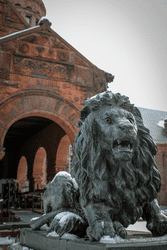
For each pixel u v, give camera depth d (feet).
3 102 24.97
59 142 38.04
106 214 4.16
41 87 26.89
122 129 3.84
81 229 4.51
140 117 4.68
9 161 62.85
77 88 28.81
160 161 69.41
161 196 67.36
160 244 3.52
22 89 26.07
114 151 3.91
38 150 47.73
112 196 4.31
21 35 26.89
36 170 48.08
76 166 4.75
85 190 4.48
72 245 3.86
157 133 75.31
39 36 27.84
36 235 4.96
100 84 30.40
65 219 4.41
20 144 60.64
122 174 4.25
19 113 25.63
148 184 4.45
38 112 26.48
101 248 3.38
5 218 23.91
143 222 16.44
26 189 61.00
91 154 4.26
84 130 4.39
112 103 4.23
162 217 4.45
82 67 29.53
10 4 35.78
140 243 3.51
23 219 22.35
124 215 4.49
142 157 4.31
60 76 28.12
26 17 57.31
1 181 23.04
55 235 4.47
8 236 14.15
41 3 60.13
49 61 27.86
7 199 23.30
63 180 5.45
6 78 25.57
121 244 3.43
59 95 27.63
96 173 4.22
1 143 24.39
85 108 4.61
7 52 26.05
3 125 24.79
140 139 4.41
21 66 26.43
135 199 4.42
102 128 4.09
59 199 5.33
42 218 5.27
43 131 46.14
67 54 28.96
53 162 39.99
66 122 27.50
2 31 34.88
